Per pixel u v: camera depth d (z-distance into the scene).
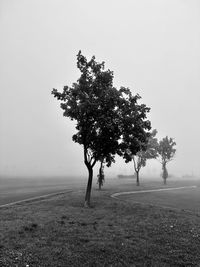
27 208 28.86
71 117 31.31
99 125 29.89
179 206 38.09
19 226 19.42
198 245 16.52
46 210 27.47
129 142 31.61
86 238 16.78
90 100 30.25
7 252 13.88
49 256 13.67
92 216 24.47
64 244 15.54
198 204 41.38
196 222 23.34
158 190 66.06
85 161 31.67
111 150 31.67
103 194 45.62
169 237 17.86
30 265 12.52
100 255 14.20
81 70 31.91
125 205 32.12
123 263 13.40
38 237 16.72
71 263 13.07
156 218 24.30
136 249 15.27
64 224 20.45
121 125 30.70
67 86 31.70
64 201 34.94
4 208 29.45
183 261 13.91
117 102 30.47
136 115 30.70
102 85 31.45
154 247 15.77
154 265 13.30
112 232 18.58
